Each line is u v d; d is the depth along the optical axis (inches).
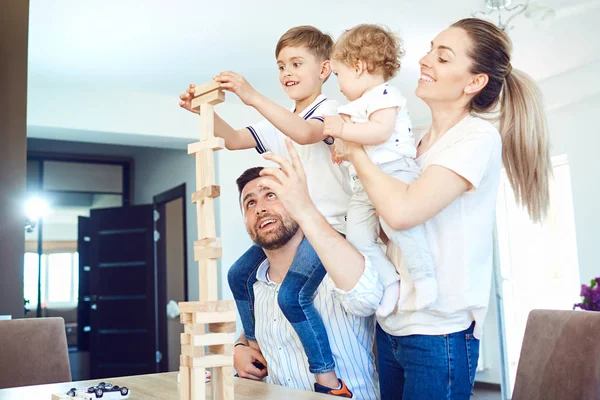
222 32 184.4
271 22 179.0
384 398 64.2
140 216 322.0
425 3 169.5
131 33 182.4
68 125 225.8
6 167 120.5
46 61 201.6
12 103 121.9
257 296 74.9
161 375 71.0
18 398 59.5
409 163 60.0
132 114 236.7
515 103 60.2
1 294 117.8
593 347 57.0
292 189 56.3
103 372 316.2
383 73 63.7
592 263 223.0
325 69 82.8
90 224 331.3
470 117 58.4
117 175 361.4
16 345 84.7
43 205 339.3
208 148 45.5
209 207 44.7
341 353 68.2
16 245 119.8
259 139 81.8
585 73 222.5
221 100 45.8
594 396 55.8
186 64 209.3
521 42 199.5
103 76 218.4
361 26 65.6
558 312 63.4
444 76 57.5
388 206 52.4
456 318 55.6
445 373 55.4
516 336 252.7
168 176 320.8
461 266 54.6
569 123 233.8
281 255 71.7
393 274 59.4
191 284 291.9
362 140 57.1
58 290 339.9
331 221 74.1
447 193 52.3
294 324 65.9
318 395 53.4
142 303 315.6
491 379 256.2
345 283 57.7
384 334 63.6
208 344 43.8
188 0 163.2
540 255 253.3
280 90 240.4
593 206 223.9
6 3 123.1
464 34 57.7
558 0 168.6
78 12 167.3
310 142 71.1
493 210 56.6
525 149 60.0
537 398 61.7
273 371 72.6
